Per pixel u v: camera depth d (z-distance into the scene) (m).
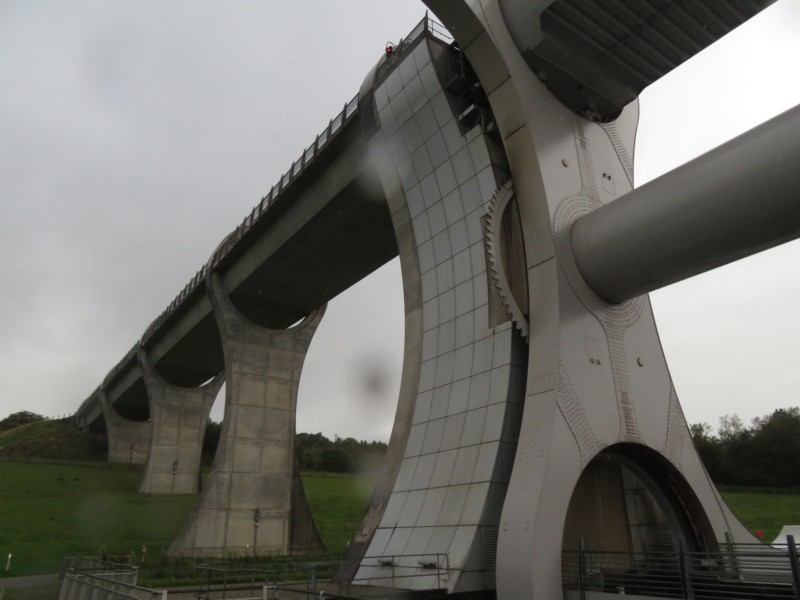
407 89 19.11
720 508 14.62
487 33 15.70
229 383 34.62
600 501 15.09
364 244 29.83
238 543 31.44
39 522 34.78
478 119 17.25
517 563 11.98
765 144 11.19
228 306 36.19
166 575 23.02
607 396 13.98
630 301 15.51
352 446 85.50
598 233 14.09
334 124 25.89
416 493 15.99
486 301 16.14
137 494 47.94
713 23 14.98
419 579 14.02
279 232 30.20
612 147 17.64
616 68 16.50
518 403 14.79
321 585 16.73
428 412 16.94
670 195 12.60
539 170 15.26
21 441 83.44
